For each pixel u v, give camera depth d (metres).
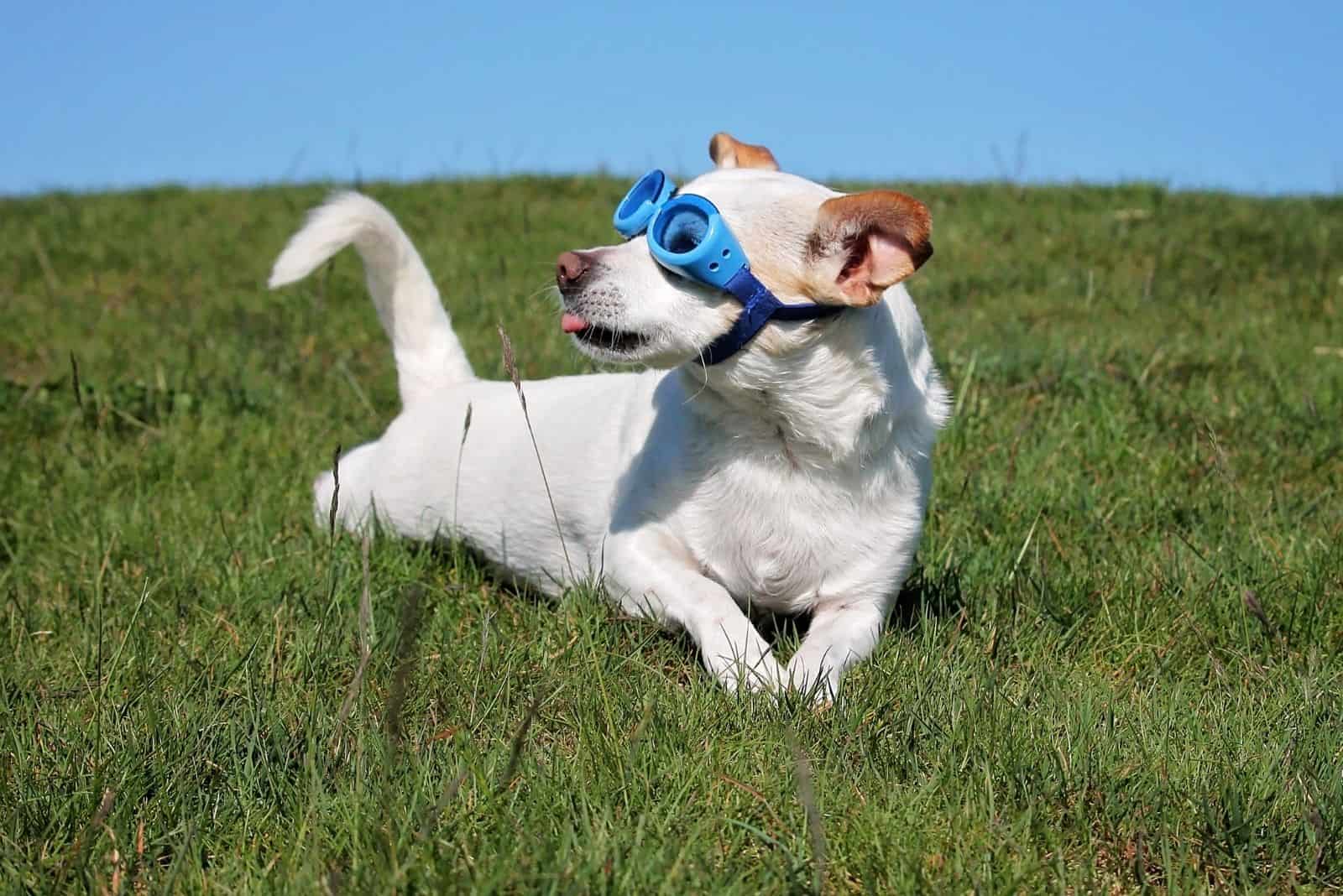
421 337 4.89
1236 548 4.11
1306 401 5.74
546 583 4.29
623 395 4.08
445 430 4.54
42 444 5.55
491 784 2.46
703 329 3.19
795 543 3.55
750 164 3.93
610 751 2.56
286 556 4.06
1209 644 3.48
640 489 3.71
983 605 3.76
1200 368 6.61
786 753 2.63
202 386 6.42
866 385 3.39
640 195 3.40
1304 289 8.80
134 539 4.32
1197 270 9.69
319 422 5.86
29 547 4.41
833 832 2.37
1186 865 2.35
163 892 2.10
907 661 3.21
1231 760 2.67
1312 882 2.34
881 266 3.17
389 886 2.06
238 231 12.36
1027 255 10.38
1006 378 6.32
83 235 12.16
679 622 3.45
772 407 3.36
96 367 7.15
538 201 13.40
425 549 4.27
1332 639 3.54
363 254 4.80
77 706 2.93
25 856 2.28
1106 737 2.76
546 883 2.07
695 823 2.37
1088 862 2.29
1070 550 4.19
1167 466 5.02
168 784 2.47
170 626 3.51
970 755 2.66
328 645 3.26
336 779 2.51
